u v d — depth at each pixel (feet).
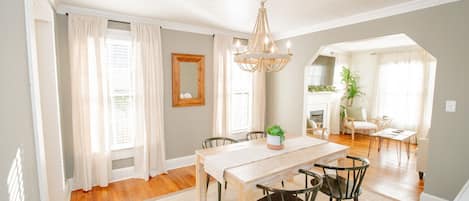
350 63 21.39
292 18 10.72
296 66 13.33
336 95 20.72
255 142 9.14
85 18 9.19
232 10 9.48
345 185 7.48
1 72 3.29
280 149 8.14
